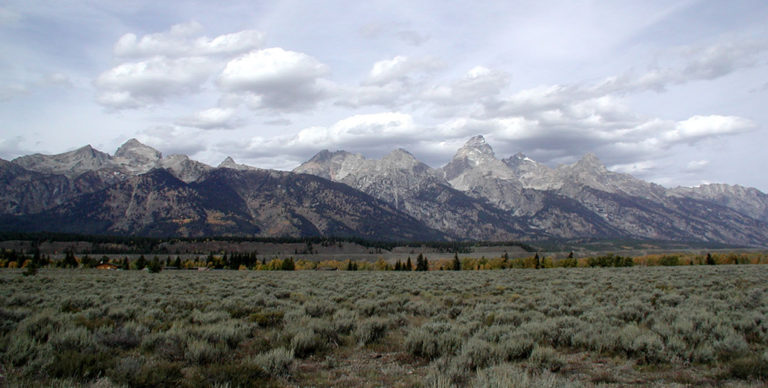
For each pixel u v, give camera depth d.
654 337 11.26
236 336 12.01
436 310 19.03
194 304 19.78
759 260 97.44
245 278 44.53
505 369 8.58
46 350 9.09
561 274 45.94
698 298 19.41
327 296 25.05
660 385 8.82
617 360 10.75
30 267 42.12
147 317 15.32
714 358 10.27
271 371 9.36
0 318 12.73
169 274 56.19
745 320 13.49
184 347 10.55
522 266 108.88
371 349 12.21
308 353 11.62
